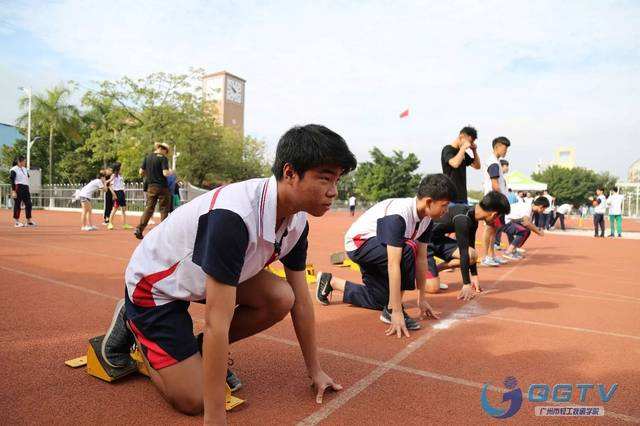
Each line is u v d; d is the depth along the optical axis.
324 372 2.25
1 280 4.09
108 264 5.07
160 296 1.72
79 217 15.37
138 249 1.83
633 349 2.72
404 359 2.48
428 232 3.30
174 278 1.66
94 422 1.70
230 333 2.11
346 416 1.81
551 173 58.38
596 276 5.66
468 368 2.36
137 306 1.77
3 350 2.39
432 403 1.95
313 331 2.02
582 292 4.55
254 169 37.41
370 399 1.97
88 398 1.90
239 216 1.49
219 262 1.46
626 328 3.20
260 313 2.00
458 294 4.32
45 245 6.66
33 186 23.77
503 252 8.15
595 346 2.77
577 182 57.34
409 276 3.19
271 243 1.61
